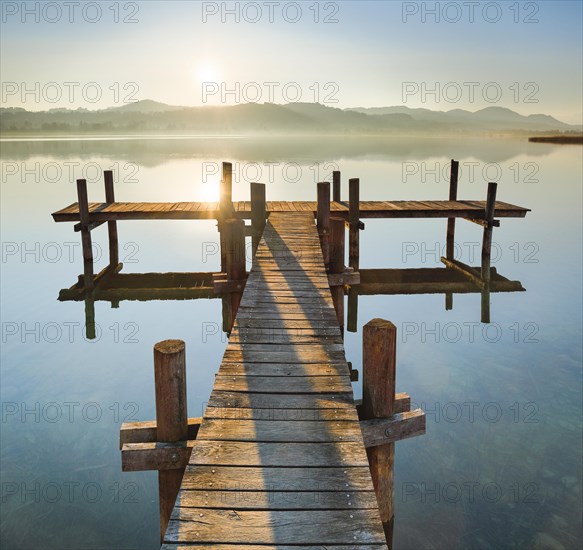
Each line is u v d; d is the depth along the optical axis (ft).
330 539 8.20
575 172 140.26
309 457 10.40
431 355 29.04
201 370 27.66
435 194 93.56
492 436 20.62
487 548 14.94
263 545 8.05
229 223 29.91
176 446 12.63
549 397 23.85
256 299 20.89
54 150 246.27
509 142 431.02
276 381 13.70
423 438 20.67
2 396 24.47
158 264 48.49
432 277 44.27
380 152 236.84
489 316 35.35
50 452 19.99
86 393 24.82
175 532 8.30
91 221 38.93
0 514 16.55
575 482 17.67
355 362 28.27
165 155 207.82
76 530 15.93
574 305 37.37
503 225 70.64
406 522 16.01
